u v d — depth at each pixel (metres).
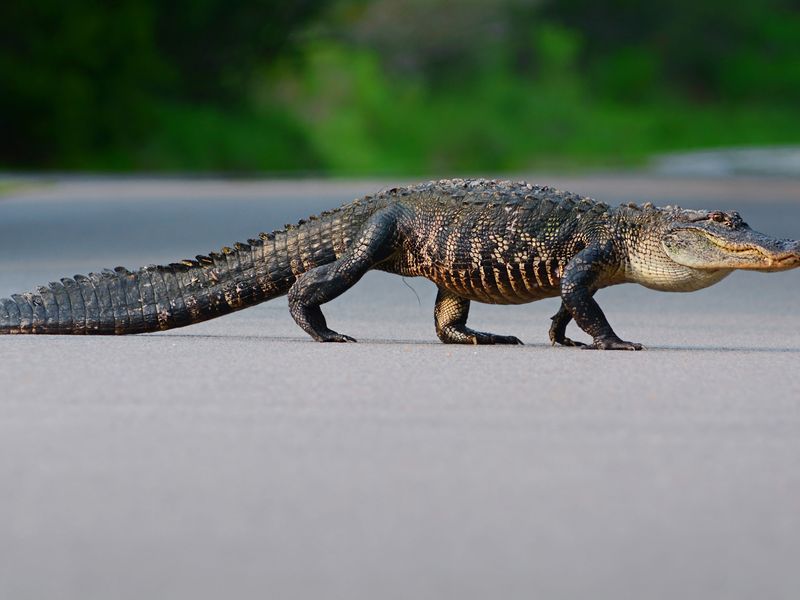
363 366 17.88
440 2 181.00
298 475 11.56
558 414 14.36
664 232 20.56
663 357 19.36
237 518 10.28
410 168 160.25
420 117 170.12
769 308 28.20
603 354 19.77
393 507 10.58
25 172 124.38
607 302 29.42
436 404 14.88
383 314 26.41
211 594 8.59
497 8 187.62
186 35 149.00
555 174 127.88
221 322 24.14
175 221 56.12
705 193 82.12
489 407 14.73
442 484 11.28
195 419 13.91
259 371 17.23
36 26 131.88
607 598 8.52
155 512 10.43
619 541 9.73
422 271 21.62
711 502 10.77
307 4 156.25
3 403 14.75
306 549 9.53
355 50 175.38
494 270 21.12
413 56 180.25
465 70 184.25
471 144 170.62
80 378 16.47
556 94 198.50
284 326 23.66
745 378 17.11
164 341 20.58
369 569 9.09
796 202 72.44
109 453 12.32
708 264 20.19
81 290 21.45
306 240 21.55
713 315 26.77
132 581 8.84
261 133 148.00
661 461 12.17
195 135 140.75
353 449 12.56
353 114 160.75
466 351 20.05
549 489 11.14
